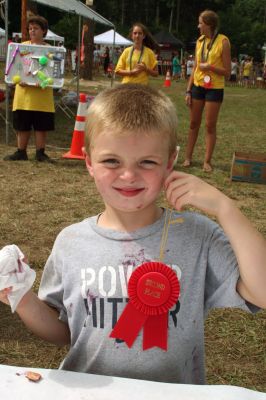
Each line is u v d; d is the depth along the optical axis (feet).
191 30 190.49
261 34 184.44
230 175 20.34
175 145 4.28
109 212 4.43
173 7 190.29
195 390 3.52
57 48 20.61
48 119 20.90
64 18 137.49
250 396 3.48
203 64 19.49
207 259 4.35
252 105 58.03
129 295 4.02
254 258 3.82
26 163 20.88
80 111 22.36
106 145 3.99
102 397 3.44
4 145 24.61
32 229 13.79
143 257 4.30
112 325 4.19
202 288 4.29
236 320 9.67
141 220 4.36
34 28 20.80
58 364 8.25
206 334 9.20
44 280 4.71
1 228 13.70
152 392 3.50
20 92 20.44
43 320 4.50
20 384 3.53
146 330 4.07
